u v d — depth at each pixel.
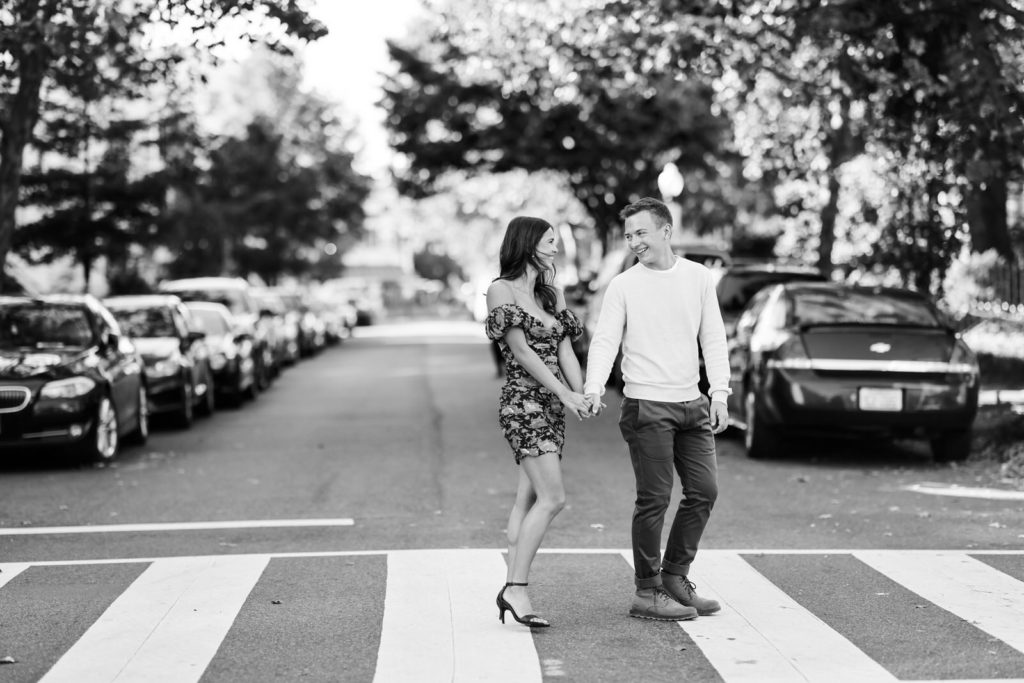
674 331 6.63
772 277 17.05
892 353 12.75
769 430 13.33
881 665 5.88
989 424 15.08
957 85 14.70
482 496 11.20
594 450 14.48
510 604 6.51
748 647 6.19
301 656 6.09
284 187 41.53
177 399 16.92
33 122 16.28
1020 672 5.75
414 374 27.34
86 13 14.18
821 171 22.25
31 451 14.77
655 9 16.41
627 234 6.71
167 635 6.50
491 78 31.77
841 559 8.34
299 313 34.44
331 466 13.34
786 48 16.89
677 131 34.16
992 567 8.09
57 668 5.92
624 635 6.41
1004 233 20.20
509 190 47.38
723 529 9.51
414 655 6.07
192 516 10.32
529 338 6.52
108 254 28.41
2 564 8.39
